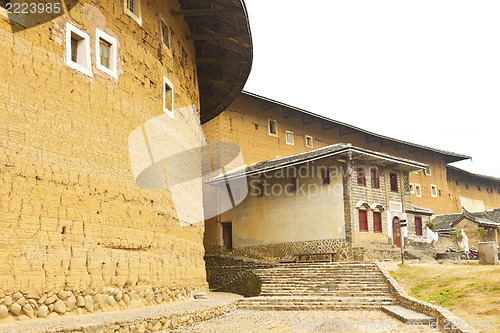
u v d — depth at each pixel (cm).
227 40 2108
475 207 5812
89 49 1286
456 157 5234
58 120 1143
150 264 1412
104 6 1379
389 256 2694
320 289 2058
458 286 1571
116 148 1338
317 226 2750
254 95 3509
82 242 1147
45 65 1130
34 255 1016
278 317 1583
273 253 2917
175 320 1260
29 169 1044
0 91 1012
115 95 1368
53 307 1033
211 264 2970
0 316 919
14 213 993
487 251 2147
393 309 1598
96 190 1228
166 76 1727
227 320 1484
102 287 1184
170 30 1828
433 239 3114
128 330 1041
